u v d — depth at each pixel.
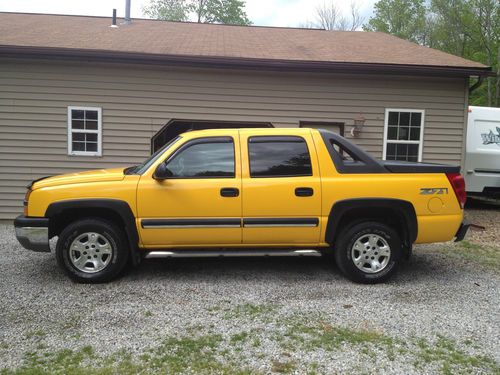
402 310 4.25
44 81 8.80
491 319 4.07
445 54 10.20
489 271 5.63
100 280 4.89
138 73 8.95
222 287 4.85
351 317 4.07
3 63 8.73
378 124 9.35
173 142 4.98
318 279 5.17
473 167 11.45
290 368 3.15
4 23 11.02
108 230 4.85
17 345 3.45
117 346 3.45
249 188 4.82
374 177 4.92
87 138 9.05
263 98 9.16
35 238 4.78
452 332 3.79
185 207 4.79
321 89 9.22
